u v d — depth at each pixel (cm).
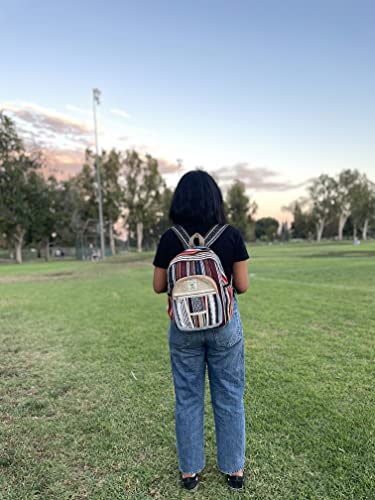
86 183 4241
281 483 181
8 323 576
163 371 345
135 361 374
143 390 302
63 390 309
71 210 3969
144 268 1836
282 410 254
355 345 395
